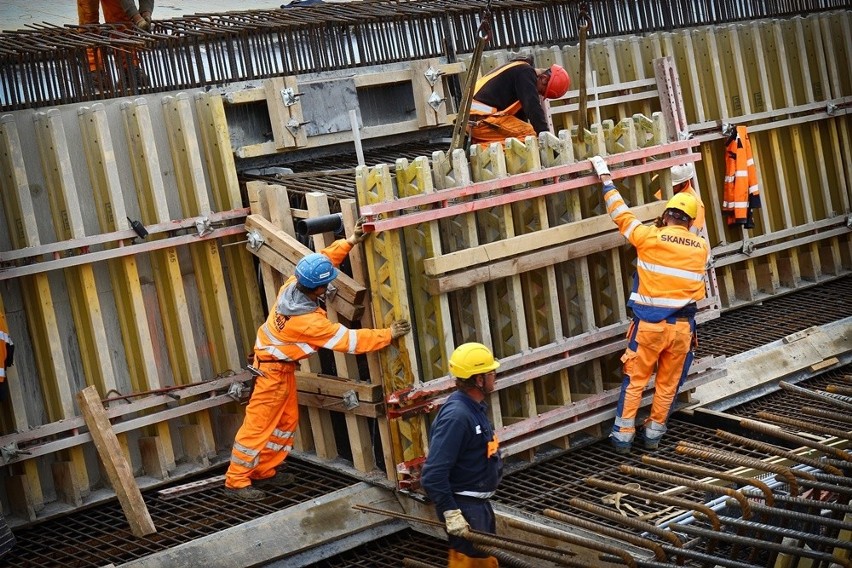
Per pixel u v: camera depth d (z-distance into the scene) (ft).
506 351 27.20
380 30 34.27
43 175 27.12
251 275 29.37
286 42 32.53
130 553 24.44
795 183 39.68
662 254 26.21
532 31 37.11
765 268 38.65
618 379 29.25
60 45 28.48
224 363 29.14
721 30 38.29
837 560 20.16
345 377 26.63
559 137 26.89
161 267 28.48
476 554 21.45
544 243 26.50
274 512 25.09
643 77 37.37
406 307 25.00
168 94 29.99
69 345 27.66
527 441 26.63
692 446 23.80
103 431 25.99
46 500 27.37
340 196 27.20
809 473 22.59
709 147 37.65
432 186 25.14
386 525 26.08
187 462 28.94
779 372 32.22
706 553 21.63
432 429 21.66
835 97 40.60
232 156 29.09
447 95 34.73
